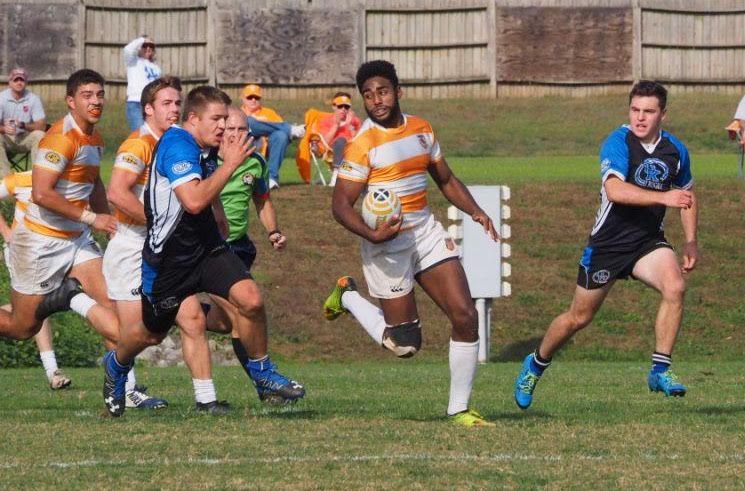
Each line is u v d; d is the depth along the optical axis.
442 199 77.44
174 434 26.70
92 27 123.81
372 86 28.28
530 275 68.69
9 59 122.56
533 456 23.94
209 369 31.03
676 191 29.23
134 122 73.69
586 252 30.84
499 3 127.94
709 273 68.44
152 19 125.25
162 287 28.77
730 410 31.83
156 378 44.56
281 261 69.25
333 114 81.75
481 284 58.16
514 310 65.38
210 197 27.22
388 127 28.48
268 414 30.70
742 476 22.05
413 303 29.06
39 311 34.50
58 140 33.41
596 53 128.62
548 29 128.50
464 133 113.25
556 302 66.12
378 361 60.09
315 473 22.17
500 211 58.09
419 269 28.86
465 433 26.86
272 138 78.44
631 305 64.88
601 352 60.88
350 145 28.41
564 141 111.19
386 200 27.91
